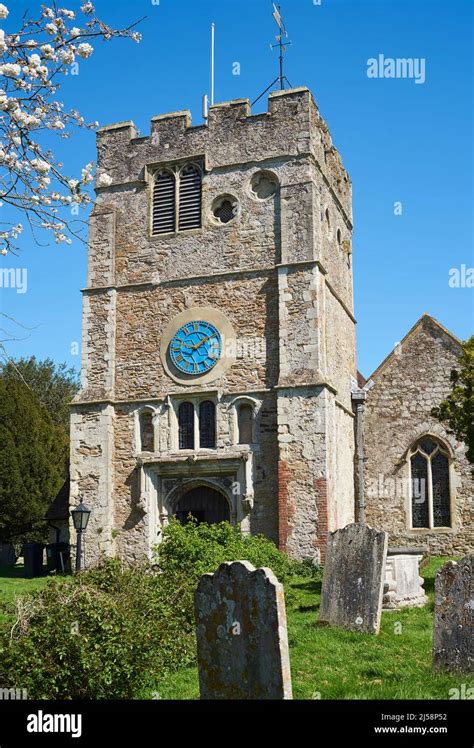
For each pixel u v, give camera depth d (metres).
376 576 11.55
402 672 8.90
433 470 24.23
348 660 9.62
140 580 10.66
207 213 22.95
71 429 22.78
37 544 24.84
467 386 16.94
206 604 7.71
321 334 21.34
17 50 8.34
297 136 22.41
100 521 21.95
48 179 8.85
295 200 22.00
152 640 9.15
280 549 20.09
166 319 22.77
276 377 21.36
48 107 8.54
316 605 14.52
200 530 15.70
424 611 13.26
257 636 7.23
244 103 23.12
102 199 24.08
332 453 20.97
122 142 24.19
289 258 21.72
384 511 24.22
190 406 22.23
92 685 8.20
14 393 31.16
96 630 8.52
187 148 23.47
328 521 19.97
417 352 24.97
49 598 8.82
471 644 8.74
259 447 21.14
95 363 23.08
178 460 21.64
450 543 23.44
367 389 25.14
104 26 8.48
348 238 27.30
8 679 8.17
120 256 23.61
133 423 22.45
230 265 22.41
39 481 30.80
